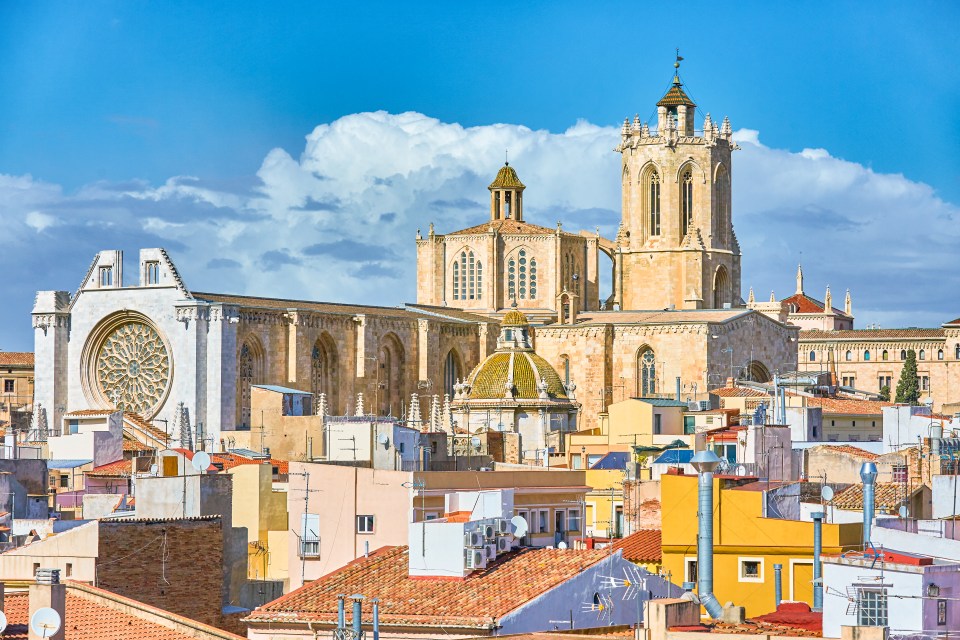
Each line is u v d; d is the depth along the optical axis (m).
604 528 130.88
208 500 110.75
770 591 98.12
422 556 94.44
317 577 111.69
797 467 137.62
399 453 158.88
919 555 83.56
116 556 96.88
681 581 101.31
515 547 97.44
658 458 146.25
